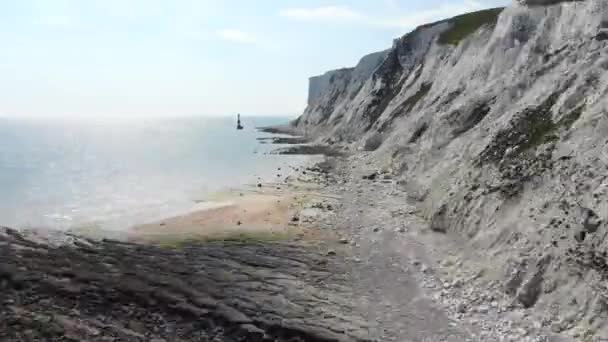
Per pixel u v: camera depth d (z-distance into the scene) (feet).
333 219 82.17
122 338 38.99
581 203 46.24
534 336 39.63
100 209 95.81
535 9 107.45
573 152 53.93
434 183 85.15
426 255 61.11
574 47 79.97
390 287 51.57
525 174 59.26
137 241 68.90
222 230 75.87
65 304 44.06
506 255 51.42
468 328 42.11
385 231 73.00
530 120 69.87
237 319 42.47
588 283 40.47
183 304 44.65
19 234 69.31
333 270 56.59
